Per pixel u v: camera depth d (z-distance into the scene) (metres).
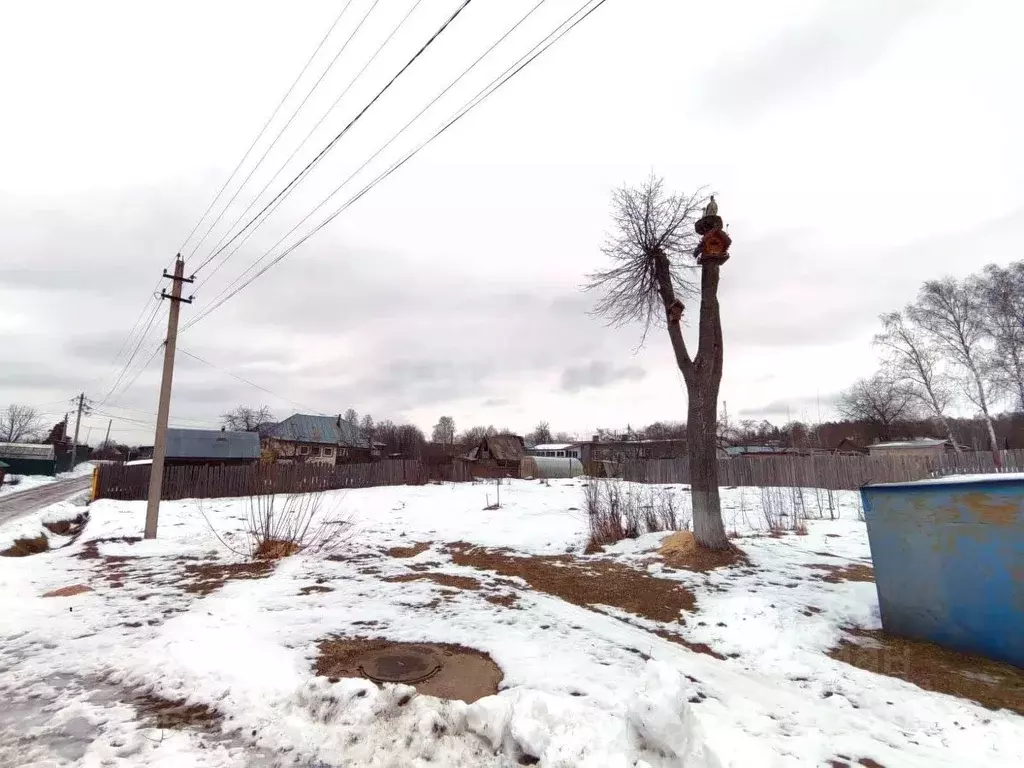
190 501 20.27
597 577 7.61
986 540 4.45
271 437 53.56
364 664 4.43
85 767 2.83
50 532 13.64
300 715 3.41
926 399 34.41
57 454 64.75
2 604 6.24
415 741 3.05
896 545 5.02
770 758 2.95
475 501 19.12
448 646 4.91
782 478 22.17
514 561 9.03
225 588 7.09
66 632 5.22
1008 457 20.83
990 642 4.36
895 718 3.53
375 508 17.59
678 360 9.12
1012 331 31.30
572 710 3.30
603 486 15.90
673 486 23.12
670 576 7.35
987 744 3.15
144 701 3.68
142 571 8.35
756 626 5.11
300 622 5.55
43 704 3.63
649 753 2.76
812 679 4.16
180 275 13.20
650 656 4.66
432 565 8.89
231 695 3.71
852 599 6.00
